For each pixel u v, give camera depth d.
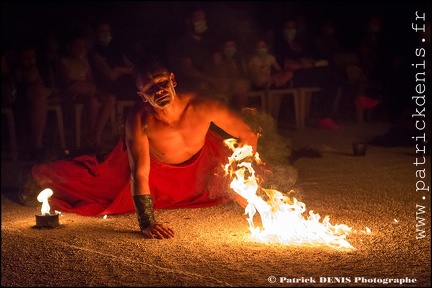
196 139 5.97
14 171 8.77
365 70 13.15
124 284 4.32
